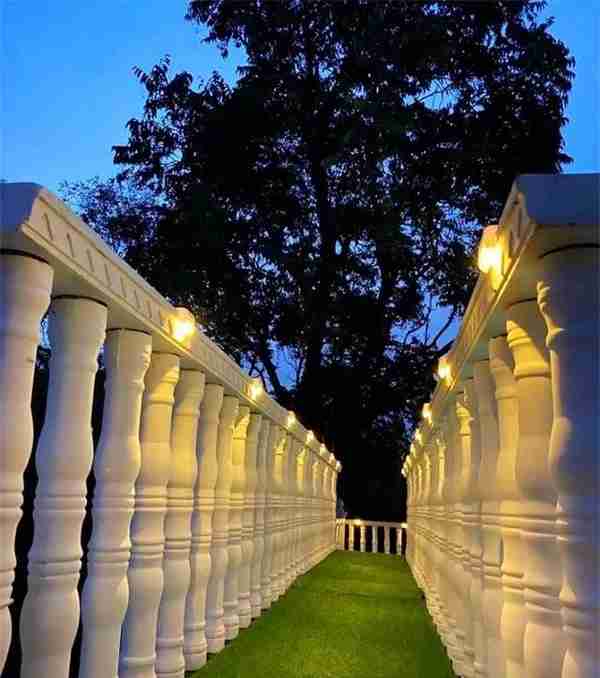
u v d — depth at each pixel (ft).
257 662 11.79
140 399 8.71
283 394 54.85
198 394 10.85
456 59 51.88
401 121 49.03
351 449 54.60
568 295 5.25
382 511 59.62
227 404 13.00
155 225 55.88
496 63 52.54
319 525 32.35
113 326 8.51
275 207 55.16
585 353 5.16
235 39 57.62
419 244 53.06
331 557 35.40
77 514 6.97
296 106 55.31
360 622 16.16
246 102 53.83
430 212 51.24
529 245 5.35
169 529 10.28
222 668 11.27
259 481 16.67
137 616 9.04
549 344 5.42
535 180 5.12
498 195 50.88
